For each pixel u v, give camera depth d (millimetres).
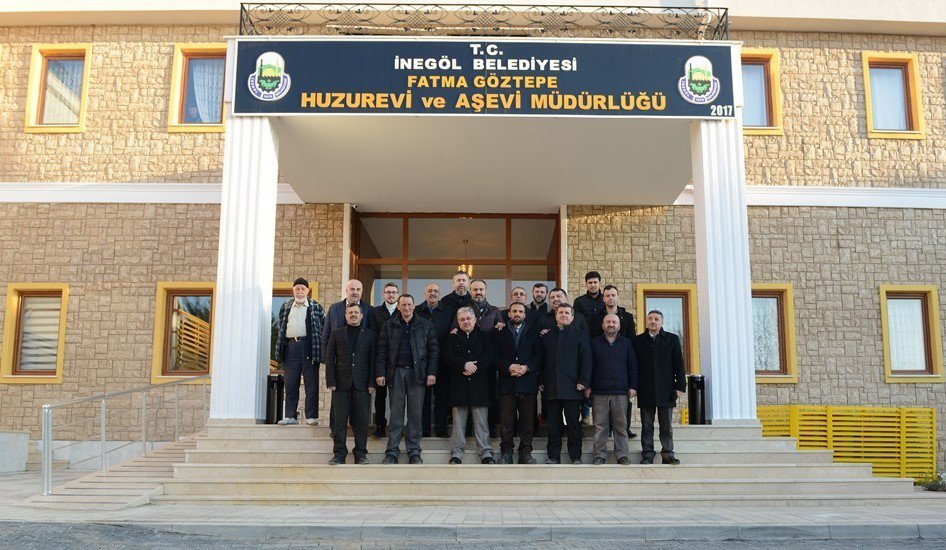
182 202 15398
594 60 11305
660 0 15172
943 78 15953
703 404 10969
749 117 15922
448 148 12672
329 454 10062
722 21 12352
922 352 15500
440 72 11242
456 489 9312
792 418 14891
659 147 12664
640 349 10203
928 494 10070
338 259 15367
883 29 15875
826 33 15945
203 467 9734
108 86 15766
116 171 15523
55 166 15547
